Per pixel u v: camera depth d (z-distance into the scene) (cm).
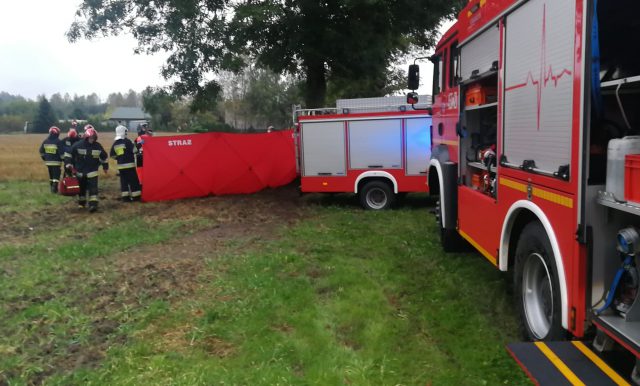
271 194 1286
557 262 321
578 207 293
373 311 471
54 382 357
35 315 480
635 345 258
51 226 934
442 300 507
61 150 1349
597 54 279
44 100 9169
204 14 1226
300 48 1294
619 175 271
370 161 1053
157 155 1177
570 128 302
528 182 367
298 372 368
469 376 357
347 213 1009
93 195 1059
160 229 874
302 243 748
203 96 1376
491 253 464
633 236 275
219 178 1259
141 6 1234
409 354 391
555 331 334
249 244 753
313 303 493
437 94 721
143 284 563
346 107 1095
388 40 1383
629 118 307
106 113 11519
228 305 488
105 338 429
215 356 391
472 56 521
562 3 310
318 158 1080
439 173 655
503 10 411
